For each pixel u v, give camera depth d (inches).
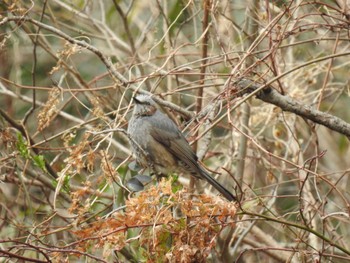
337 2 481.7
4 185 571.5
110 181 383.6
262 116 562.3
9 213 523.2
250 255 564.1
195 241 344.2
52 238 491.5
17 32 560.4
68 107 627.5
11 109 645.9
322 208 454.6
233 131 529.3
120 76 462.0
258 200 422.9
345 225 581.9
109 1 695.7
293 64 561.9
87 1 614.2
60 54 469.4
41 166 411.5
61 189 398.0
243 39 515.2
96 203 449.4
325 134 658.2
